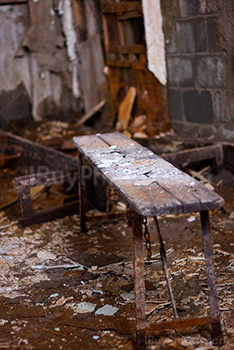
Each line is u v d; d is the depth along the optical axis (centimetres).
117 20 715
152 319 312
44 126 873
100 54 806
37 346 295
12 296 357
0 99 892
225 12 515
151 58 650
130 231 467
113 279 373
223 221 457
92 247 439
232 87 534
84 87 893
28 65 898
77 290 361
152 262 391
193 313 316
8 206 562
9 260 419
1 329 315
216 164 553
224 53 532
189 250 407
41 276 387
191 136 617
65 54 907
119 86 756
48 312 333
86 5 814
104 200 506
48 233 477
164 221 473
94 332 306
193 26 563
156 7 613
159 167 331
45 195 585
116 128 757
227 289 338
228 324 302
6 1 848
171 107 644
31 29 879
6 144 718
